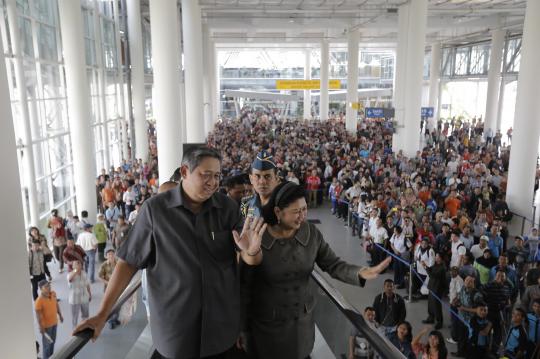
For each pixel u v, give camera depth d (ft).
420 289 33.19
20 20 37.45
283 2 79.56
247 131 107.34
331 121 129.90
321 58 128.88
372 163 62.54
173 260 6.54
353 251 43.01
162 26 43.14
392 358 6.43
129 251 6.66
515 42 98.89
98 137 59.36
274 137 93.35
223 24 101.76
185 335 6.63
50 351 24.17
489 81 98.02
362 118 135.64
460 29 109.60
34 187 36.96
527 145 46.21
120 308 8.74
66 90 45.50
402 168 60.54
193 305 6.58
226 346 6.88
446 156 73.36
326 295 9.00
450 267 30.91
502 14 91.56
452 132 111.34
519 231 46.57
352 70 105.70
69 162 48.65
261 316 8.62
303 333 8.79
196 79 67.67
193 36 66.64
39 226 38.19
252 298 8.71
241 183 14.28
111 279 6.73
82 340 6.39
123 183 49.62
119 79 70.69
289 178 53.78
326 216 54.34
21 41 37.42
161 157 45.68
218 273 6.72
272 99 122.31
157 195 6.81
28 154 36.40
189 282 6.54
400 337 22.00
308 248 8.43
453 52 127.34
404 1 69.72
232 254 6.98
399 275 34.86
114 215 42.78
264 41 128.88
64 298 32.04
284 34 128.36
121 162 69.62
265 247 8.27
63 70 47.34
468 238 34.24
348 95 107.34
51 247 40.06
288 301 8.48
